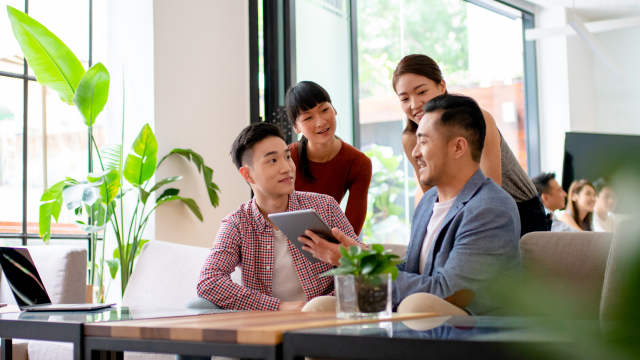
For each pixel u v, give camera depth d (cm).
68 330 106
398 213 540
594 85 671
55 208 323
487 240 145
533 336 61
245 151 188
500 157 202
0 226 339
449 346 69
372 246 101
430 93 209
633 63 650
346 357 76
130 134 347
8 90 346
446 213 161
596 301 137
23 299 177
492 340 66
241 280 188
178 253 228
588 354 41
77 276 240
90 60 370
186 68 353
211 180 349
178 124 347
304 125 251
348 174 266
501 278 40
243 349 84
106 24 361
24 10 354
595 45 492
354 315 98
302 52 381
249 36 389
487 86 611
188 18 356
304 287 182
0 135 342
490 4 597
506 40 624
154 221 334
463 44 599
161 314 127
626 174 37
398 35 562
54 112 363
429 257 158
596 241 142
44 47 300
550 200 389
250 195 384
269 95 384
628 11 636
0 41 346
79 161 371
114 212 317
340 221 196
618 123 657
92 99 304
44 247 252
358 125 404
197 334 89
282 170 184
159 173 336
